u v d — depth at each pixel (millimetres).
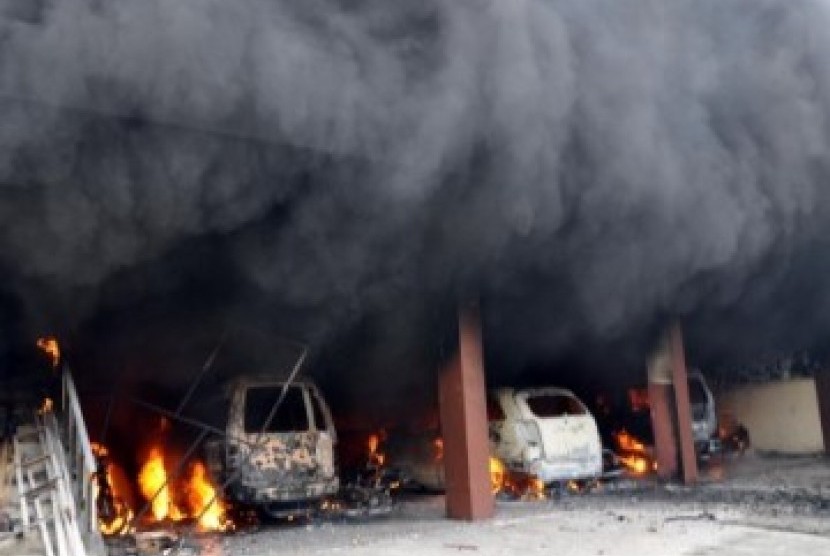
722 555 7340
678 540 8156
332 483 10227
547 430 12117
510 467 12328
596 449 12477
